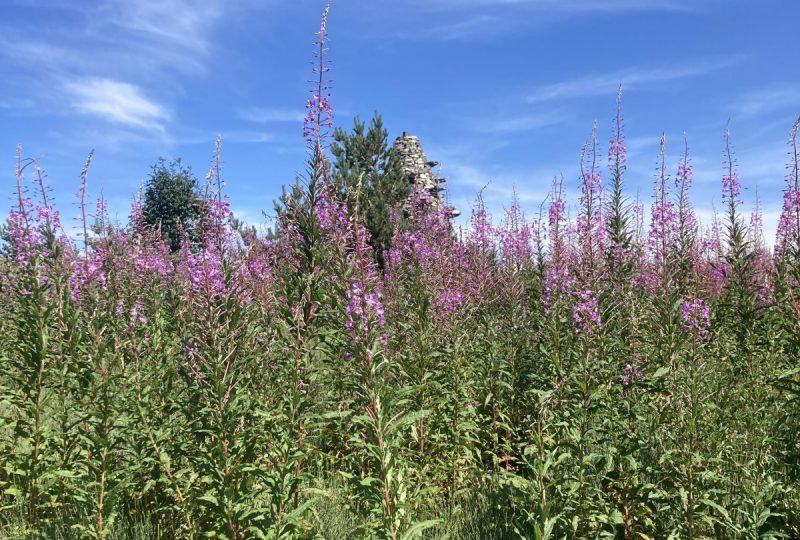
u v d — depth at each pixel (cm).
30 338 612
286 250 686
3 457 614
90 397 566
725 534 496
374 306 517
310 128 603
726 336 869
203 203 552
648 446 528
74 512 594
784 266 904
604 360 606
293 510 480
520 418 743
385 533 446
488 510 606
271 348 614
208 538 498
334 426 631
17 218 696
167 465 523
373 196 2022
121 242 949
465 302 869
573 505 495
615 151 988
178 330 755
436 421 659
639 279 978
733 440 555
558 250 796
